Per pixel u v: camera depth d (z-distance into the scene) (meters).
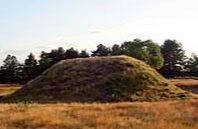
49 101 47.09
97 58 59.03
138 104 27.94
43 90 51.25
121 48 119.31
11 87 88.88
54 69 57.84
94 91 48.56
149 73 53.16
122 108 25.69
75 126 18.77
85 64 57.31
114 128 18.25
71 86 51.00
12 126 18.84
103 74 52.94
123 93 47.47
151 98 46.66
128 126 18.78
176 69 139.12
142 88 48.91
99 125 18.92
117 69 53.59
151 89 49.00
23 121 19.84
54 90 50.66
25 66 132.62
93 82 51.09
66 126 18.81
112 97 46.56
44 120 19.98
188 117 22.11
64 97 48.28
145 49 112.25
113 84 49.56
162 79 53.06
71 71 55.59
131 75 51.84
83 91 48.97
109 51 144.00
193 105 26.98
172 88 50.59
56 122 19.52
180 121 20.77
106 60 57.25
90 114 22.39
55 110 24.50
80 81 52.00
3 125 18.83
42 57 134.12
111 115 22.11
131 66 54.41
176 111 24.19
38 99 48.72
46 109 25.23
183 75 138.75
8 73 133.00
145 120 20.81
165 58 138.50
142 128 18.20
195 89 69.38
